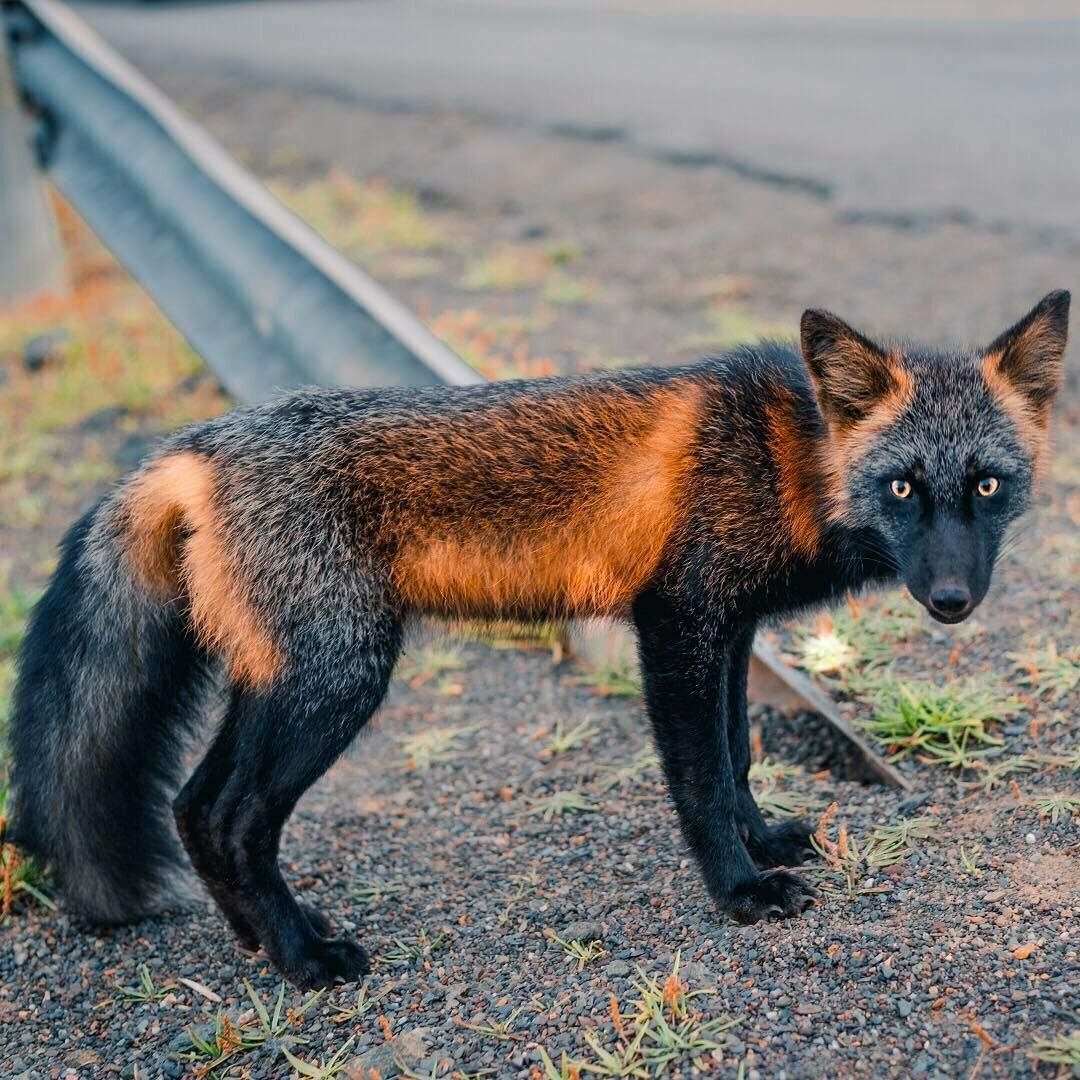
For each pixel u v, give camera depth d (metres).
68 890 1.65
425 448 1.57
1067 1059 1.33
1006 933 1.45
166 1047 1.52
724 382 1.59
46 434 2.77
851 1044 1.38
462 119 4.36
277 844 1.58
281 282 2.30
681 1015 1.42
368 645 1.57
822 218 3.19
